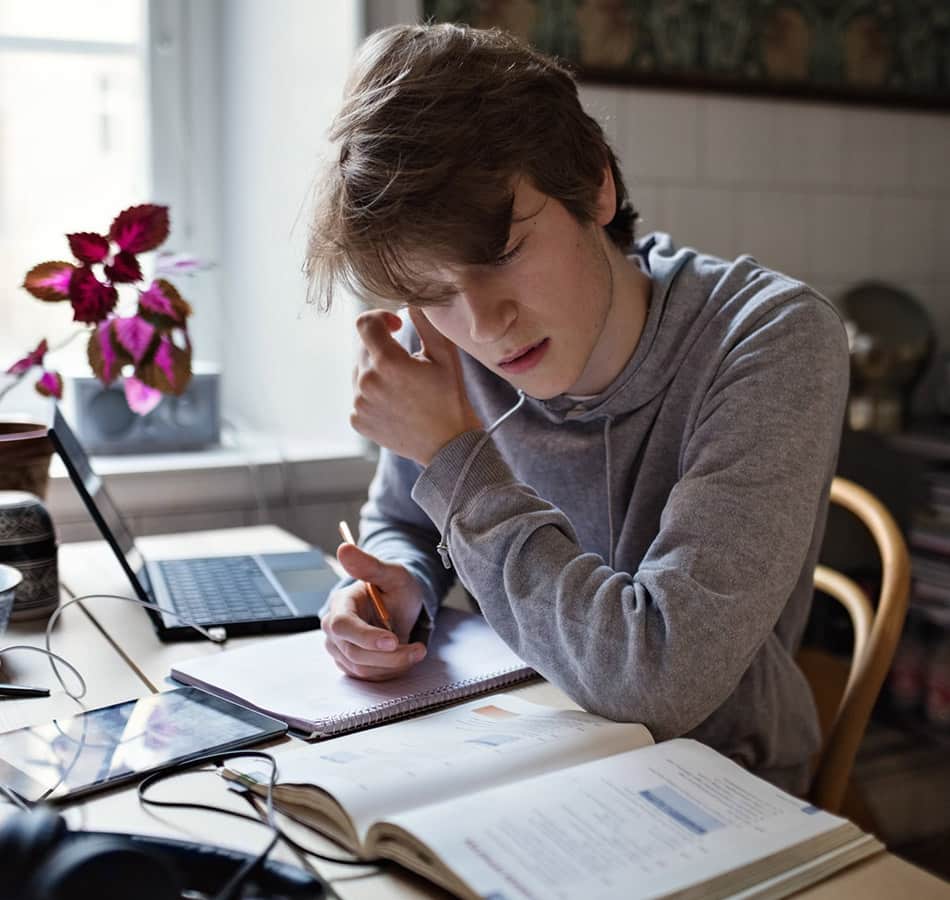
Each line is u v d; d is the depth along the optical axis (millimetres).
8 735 776
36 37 1782
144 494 1624
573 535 880
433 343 920
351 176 812
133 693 892
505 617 848
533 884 552
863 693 1090
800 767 1089
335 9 1650
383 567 1007
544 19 1819
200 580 1207
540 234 842
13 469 1231
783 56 2037
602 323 939
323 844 639
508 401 1118
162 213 1269
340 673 906
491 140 800
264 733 777
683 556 828
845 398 964
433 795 657
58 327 1823
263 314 1883
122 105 1857
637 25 1897
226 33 1901
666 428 1005
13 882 540
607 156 947
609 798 643
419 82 808
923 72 2189
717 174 2012
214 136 1928
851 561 2211
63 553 1378
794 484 863
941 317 2301
